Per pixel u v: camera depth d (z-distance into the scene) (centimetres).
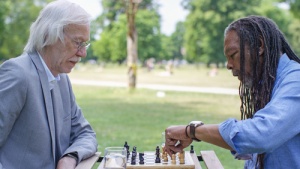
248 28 208
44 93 238
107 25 6291
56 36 234
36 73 237
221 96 1720
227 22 5175
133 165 250
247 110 221
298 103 195
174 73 4422
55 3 239
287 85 200
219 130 201
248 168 235
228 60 213
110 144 729
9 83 227
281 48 215
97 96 1725
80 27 236
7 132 230
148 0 2580
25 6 4316
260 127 190
